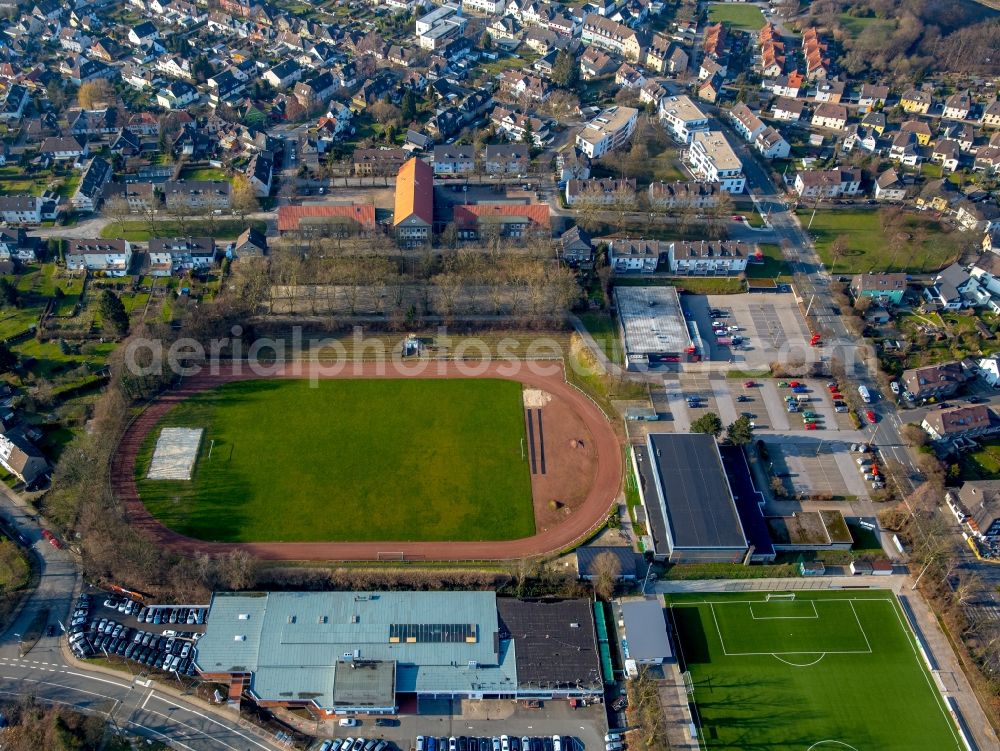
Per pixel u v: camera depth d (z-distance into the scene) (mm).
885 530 171375
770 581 161375
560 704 141875
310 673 141500
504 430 191500
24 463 174750
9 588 156000
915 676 146375
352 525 169375
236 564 154375
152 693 141500
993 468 185000
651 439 182375
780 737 136750
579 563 160250
